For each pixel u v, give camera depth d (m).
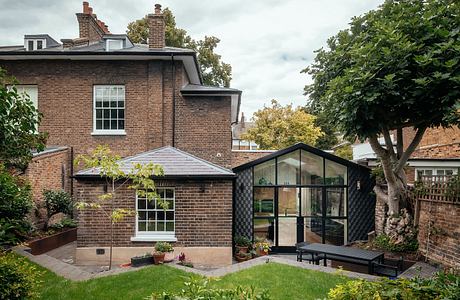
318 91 11.65
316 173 13.00
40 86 16.03
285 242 12.90
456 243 8.24
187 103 16.25
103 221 10.70
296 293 6.64
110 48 16.83
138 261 9.08
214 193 10.82
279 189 13.01
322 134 33.19
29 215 11.94
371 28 9.90
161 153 11.87
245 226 12.92
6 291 4.57
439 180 9.21
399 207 10.69
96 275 7.82
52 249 11.99
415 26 8.77
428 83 8.09
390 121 9.93
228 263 10.66
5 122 6.70
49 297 6.54
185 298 3.16
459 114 8.95
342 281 7.13
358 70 8.82
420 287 3.40
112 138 16.05
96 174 10.64
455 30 8.25
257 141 32.28
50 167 13.97
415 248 9.83
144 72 16.22
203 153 16.14
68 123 16.02
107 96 16.27
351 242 12.21
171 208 10.91
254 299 3.19
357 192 12.94
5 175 5.69
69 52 15.34
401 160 10.49
